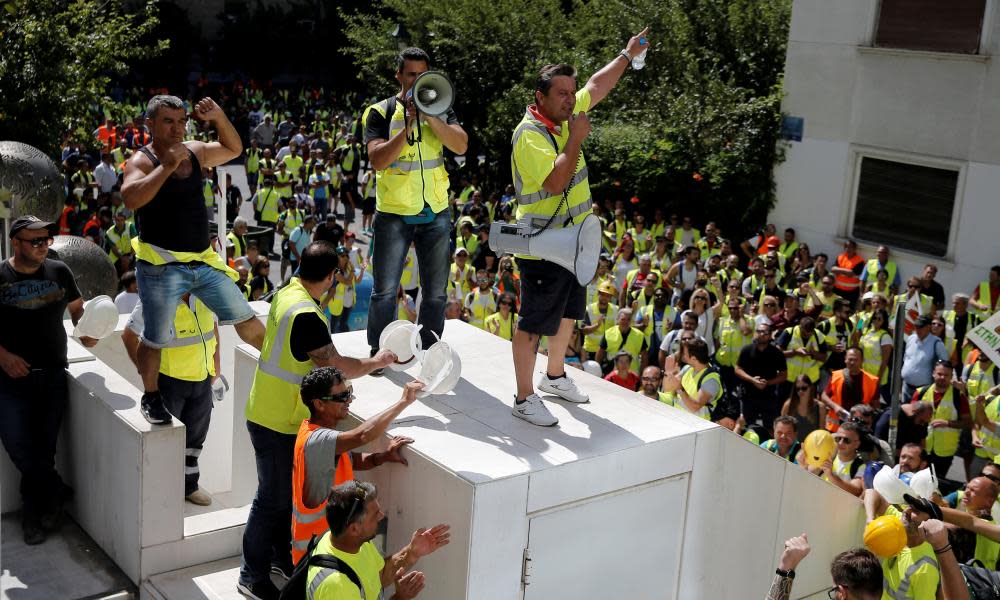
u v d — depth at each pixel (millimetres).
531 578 4875
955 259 15445
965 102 15047
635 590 5418
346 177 23172
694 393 9508
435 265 6070
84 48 16312
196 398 6125
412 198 5820
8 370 5664
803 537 5391
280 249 21203
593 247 5035
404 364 5281
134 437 5262
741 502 5895
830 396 11469
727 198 17906
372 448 5223
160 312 5246
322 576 4211
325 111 37531
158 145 5098
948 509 7031
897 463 9891
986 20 14648
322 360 4848
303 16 41875
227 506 6367
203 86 39469
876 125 16188
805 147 17250
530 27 23438
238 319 5512
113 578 5480
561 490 4875
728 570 5926
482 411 5547
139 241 5250
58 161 16688
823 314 13609
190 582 5328
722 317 12461
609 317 12453
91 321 6090
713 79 19312
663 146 18578
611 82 5270
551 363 5836
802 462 8508
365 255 15227
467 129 24125
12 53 15641
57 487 5953
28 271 5750
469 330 7258
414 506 4961
